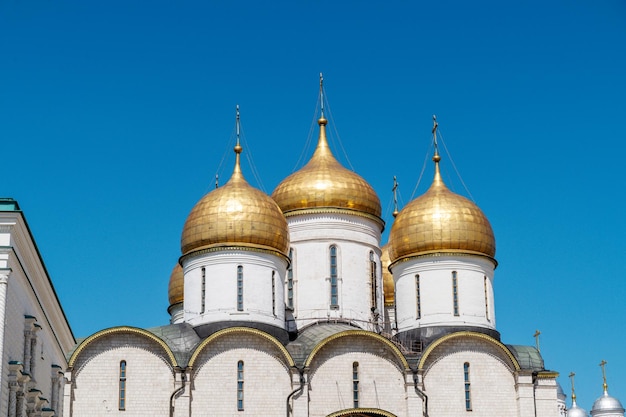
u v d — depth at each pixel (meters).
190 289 69.25
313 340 68.25
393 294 83.88
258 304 67.81
